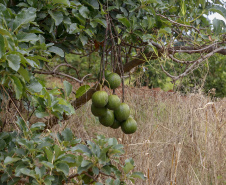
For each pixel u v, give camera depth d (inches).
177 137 134.8
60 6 77.1
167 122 156.3
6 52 57.7
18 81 58.6
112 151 72.3
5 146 66.6
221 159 132.0
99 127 174.1
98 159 67.4
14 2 80.2
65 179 69.1
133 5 87.4
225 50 112.8
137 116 163.2
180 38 113.0
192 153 135.0
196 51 103.3
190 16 107.2
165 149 141.0
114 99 75.2
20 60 54.5
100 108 75.5
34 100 73.2
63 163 63.5
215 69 309.4
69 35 92.3
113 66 85.4
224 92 316.5
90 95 104.7
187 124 141.1
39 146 65.2
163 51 105.3
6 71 58.1
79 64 249.1
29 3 73.0
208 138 136.0
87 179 74.8
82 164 66.6
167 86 257.9
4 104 79.0
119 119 79.0
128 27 88.0
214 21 98.0
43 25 82.2
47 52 75.4
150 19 87.8
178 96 165.6
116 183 70.1
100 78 79.2
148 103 165.2
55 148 63.1
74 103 108.1
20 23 63.7
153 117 161.6
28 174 58.1
